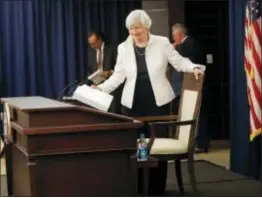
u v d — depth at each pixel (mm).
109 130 2344
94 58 5625
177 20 6051
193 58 5195
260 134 4094
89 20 6035
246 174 4406
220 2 6145
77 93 3094
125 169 2406
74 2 5973
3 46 5773
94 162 2359
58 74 5965
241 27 4316
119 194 2398
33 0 5820
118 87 4062
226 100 6297
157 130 3771
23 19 5801
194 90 3486
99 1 6031
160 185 3678
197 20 6133
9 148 3234
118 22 6090
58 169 2305
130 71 3633
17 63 5809
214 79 6227
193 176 3525
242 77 4344
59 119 2289
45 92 5941
